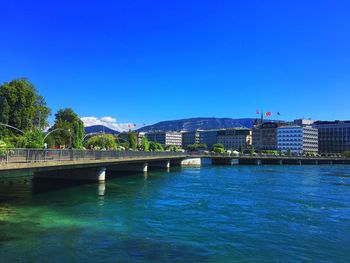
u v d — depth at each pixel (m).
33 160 30.09
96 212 27.62
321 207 31.81
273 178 67.19
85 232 21.17
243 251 18.14
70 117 111.12
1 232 20.67
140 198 36.00
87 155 44.28
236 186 49.84
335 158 177.88
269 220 25.75
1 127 69.38
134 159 61.72
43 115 86.62
